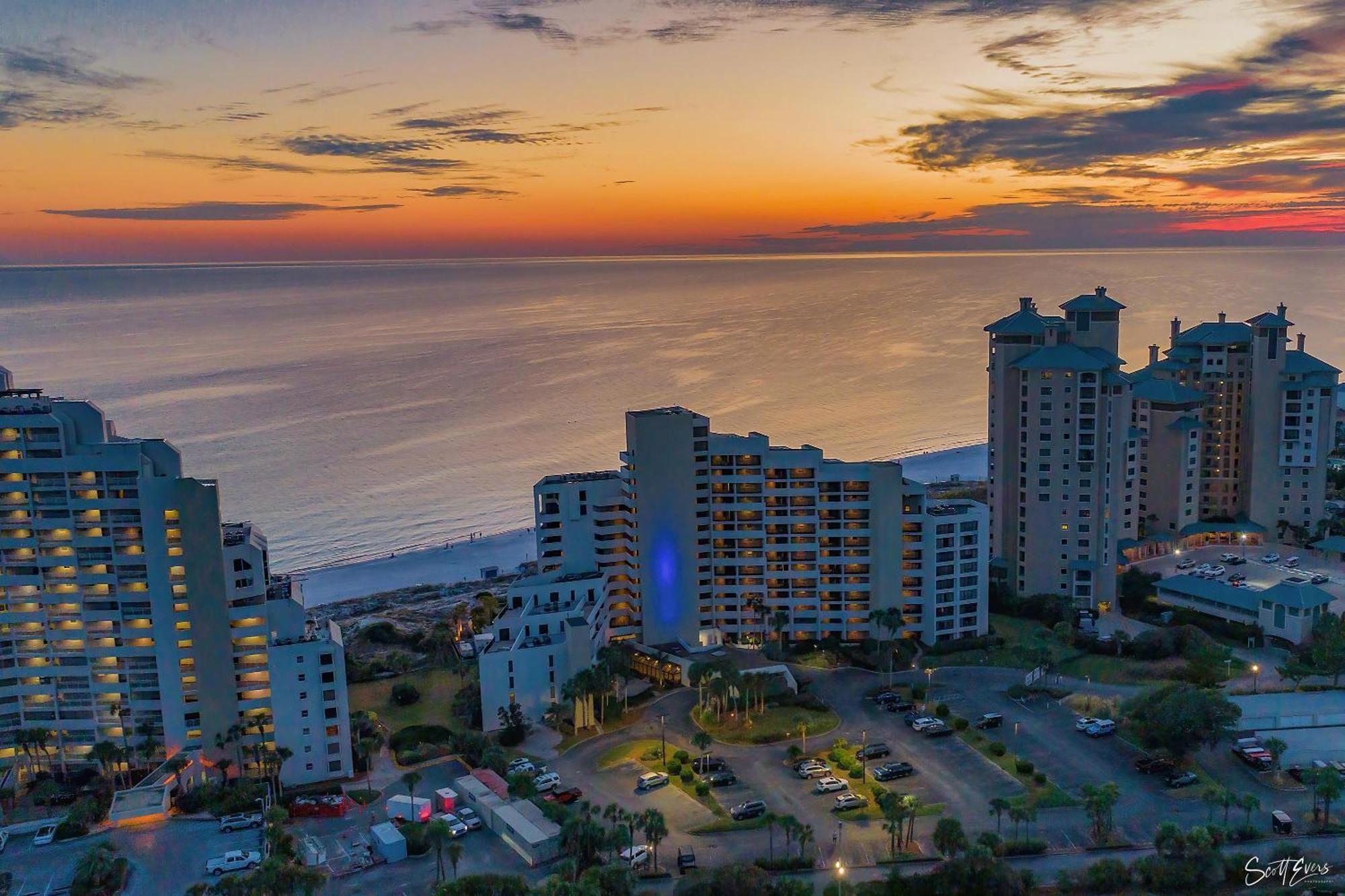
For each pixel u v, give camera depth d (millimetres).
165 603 153625
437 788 151375
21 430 149625
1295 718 160000
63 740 157750
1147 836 129875
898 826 126875
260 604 157375
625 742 165000
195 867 130125
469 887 113938
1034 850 126375
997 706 173500
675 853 130375
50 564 153000
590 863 125312
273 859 118312
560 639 177875
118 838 137375
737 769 154000
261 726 157375
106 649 154875
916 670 191750
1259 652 193875
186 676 155500
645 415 198750
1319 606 194625
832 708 175250
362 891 124688
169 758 155875
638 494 196375
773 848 130625
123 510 151500
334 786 153375
